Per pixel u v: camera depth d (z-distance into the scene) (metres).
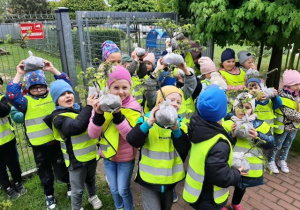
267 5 3.67
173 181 2.26
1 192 3.55
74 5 23.41
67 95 2.68
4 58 4.95
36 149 3.05
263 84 3.54
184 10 5.21
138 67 3.41
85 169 2.80
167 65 2.49
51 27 4.16
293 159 4.28
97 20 5.08
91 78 2.34
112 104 2.07
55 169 3.20
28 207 3.26
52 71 3.14
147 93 2.60
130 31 5.24
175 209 3.14
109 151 2.52
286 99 3.64
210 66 3.69
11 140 3.29
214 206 2.17
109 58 3.20
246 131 2.42
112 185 2.72
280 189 3.52
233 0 4.03
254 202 3.27
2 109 3.01
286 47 4.79
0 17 3.56
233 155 2.23
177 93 2.22
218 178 1.96
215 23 3.98
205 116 2.01
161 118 1.88
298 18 3.48
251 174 2.64
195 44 4.30
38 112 3.00
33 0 23.42
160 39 5.38
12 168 3.39
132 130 2.18
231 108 2.91
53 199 3.23
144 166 2.30
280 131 3.72
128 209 2.76
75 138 2.66
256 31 3.90
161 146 2.22
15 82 2.85
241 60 4.23
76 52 6.52
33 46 4.03
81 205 2.99
